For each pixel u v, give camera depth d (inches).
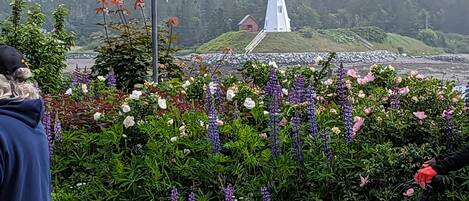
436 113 170.2
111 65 284.7
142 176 149.6
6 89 86.5
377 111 163.6
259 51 1002.1
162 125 161.3
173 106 181.8
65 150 165.2
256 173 154.3
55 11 336.2
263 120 175.2
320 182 147.2
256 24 1302.9
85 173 161.2
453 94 181.9
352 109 164.1
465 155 113.2
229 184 142.6
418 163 137.3
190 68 298.2
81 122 179.0
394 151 142.1
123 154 163.6
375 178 139.8
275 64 231.5
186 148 159.2
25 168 84.0
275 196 146.9
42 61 301.0
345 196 140.7
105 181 156.3
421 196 123.0
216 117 160.7
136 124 167.0
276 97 167.5
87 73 269.9
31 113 87.6
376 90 196.1
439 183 122.7
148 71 287.4
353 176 142.9
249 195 146.6
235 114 177.3
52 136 169.2
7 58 87.3
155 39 265.7
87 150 165.3
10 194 82.6
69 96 215.5
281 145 158.7
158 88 221.5
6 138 83.0
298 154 150.9
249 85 221.1
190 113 172.6
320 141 152.3
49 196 89.7
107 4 300.8
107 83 257.1
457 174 129.0
